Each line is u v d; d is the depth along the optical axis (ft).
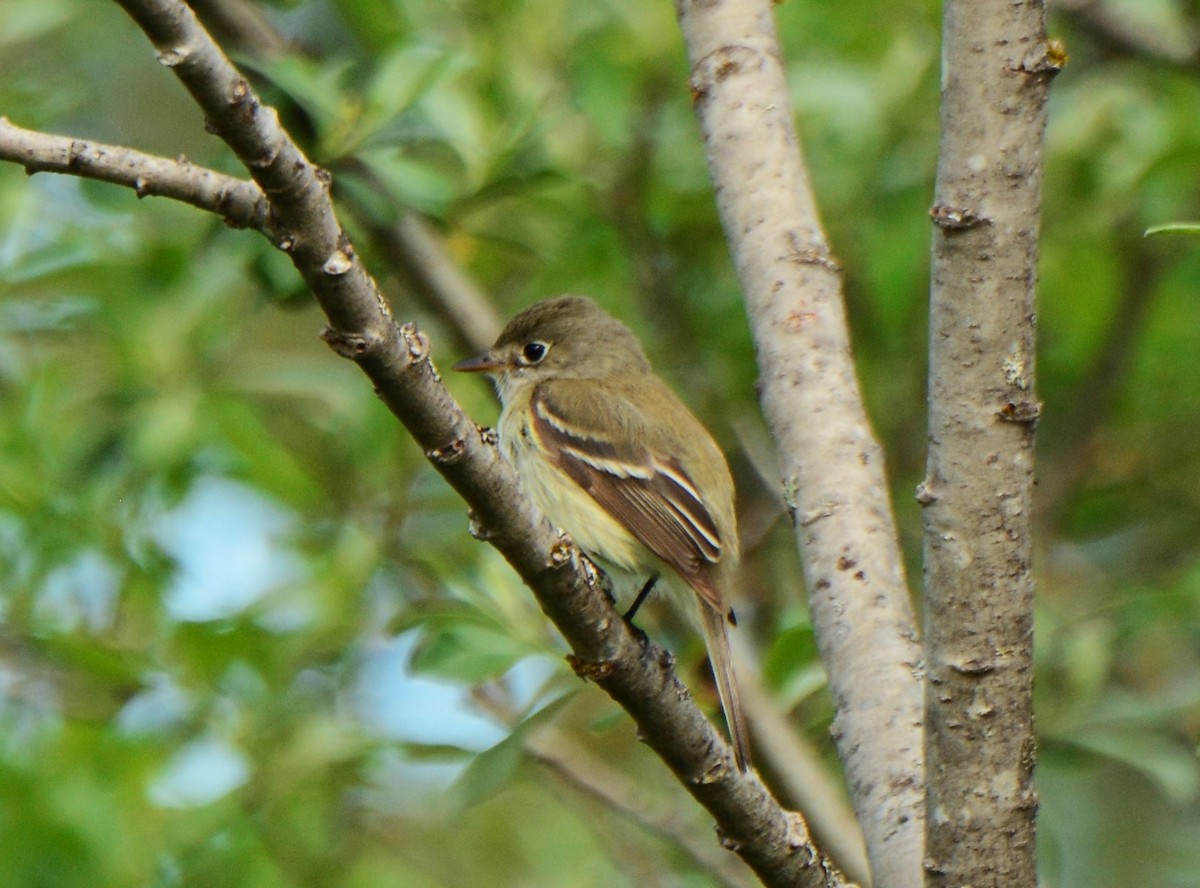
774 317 25.39
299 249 18.48
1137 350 46.57
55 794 34.99
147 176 18.42
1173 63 44.65
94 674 36.40
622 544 35.42
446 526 42.55
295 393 42.50
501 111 38.60
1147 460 48.49
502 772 28.91
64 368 42.24
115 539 38.45
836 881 22.89
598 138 42.22
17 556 38.06
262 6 40.11
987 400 18.75
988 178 18.70
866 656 23.07
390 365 19.44
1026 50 18.66
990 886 19.15
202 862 35.94
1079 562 50.90
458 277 38.27
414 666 31.65
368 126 33.09
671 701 22.00
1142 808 49.62
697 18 27.22
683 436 35.83
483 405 42.80
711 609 32.30
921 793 21.86
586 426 36.19
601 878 44.91
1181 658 47.65
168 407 39.45
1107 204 42.91
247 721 36.78
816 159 42.86
